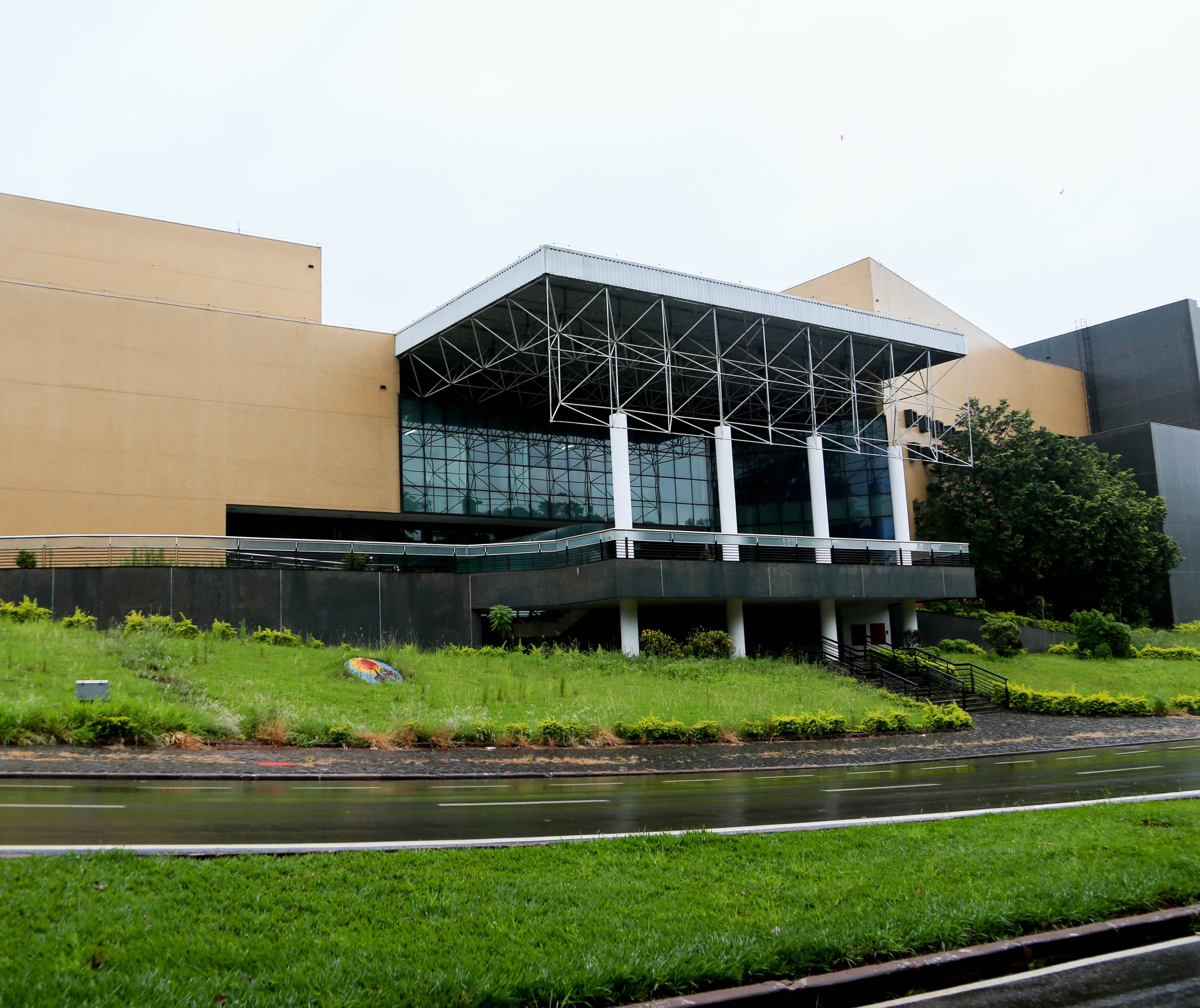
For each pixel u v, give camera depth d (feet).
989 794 49.67
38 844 28.43
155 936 20.06
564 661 97.09
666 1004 18.89
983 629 136.56
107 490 109.91
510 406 141.28
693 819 39.06
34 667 63.26
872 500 152.56
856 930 22.52
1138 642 149.89
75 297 111.75
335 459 123.75
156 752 51.52
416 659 87.86
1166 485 187.01
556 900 24.21
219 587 93.81
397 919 22.16
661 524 154.92
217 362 118.32
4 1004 16.35
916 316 160.76
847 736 81.56
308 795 42.47
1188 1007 20.25
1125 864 29.63
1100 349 222.48
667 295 114.11
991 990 21.30
